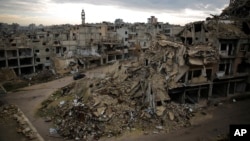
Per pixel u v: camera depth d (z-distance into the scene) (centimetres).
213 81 4078
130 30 9644
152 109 3300
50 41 7812
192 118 3372
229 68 4231
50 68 7150
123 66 4566
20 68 6725
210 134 2894
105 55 7669
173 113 3306
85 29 8262
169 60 3900
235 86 4406
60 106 3753
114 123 3023
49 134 2988
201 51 3791
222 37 3925
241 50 4209
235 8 5716
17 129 3175
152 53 4431
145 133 2903
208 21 4500
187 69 3753
